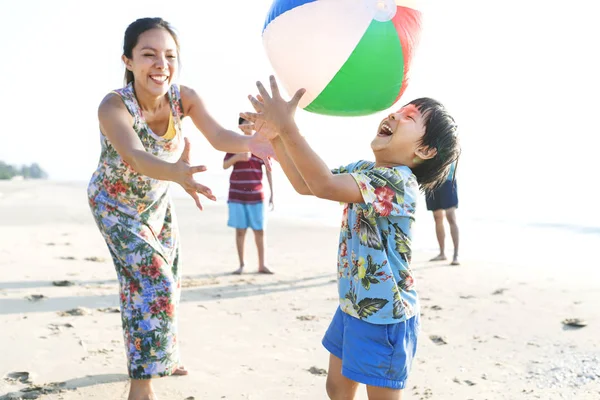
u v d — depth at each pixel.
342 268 2.63
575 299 5.66
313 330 4.76
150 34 2.99
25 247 8.34
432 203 7.76
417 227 11.30
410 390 3.56
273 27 2.67
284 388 3.56
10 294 5.48
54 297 5.45
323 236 10.45
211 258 8.22
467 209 13.77
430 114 2.54
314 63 2.56
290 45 2.59
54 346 4.11
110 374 3.66
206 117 3.26
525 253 8.55
